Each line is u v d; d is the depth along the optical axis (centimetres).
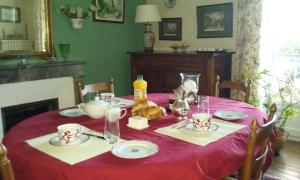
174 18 439
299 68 351
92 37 402
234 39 383
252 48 348
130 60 450
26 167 122
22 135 150
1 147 90
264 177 258
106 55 426
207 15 403
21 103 316
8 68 291
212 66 347
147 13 405
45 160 119
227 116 182
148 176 112
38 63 329
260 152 138
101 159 119
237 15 364
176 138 143
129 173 111
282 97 326
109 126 143
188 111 190
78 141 138
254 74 349
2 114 304
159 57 396
